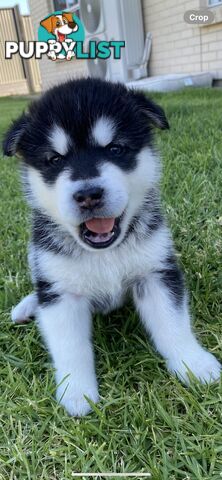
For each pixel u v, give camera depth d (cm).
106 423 43
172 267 54
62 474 39
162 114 56
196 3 220
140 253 52
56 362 50
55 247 52
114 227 48
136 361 51
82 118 47
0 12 424
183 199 83
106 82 53
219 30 214
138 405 45
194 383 46
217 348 52
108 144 48
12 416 45
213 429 41
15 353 54
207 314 56
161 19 245
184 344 50
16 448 41
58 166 49
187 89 211
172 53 247
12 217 89
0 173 120
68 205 45
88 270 52
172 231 73
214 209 78
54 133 48
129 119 51
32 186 54
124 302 60
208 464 39
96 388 48
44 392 47
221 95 188
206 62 229
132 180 50
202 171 95
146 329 55
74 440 42
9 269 71
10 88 456
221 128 125
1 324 59
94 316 59
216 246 69
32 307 59
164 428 43
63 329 50
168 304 52
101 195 44
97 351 54
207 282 61
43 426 44
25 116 53
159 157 59
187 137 116
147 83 221
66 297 53
